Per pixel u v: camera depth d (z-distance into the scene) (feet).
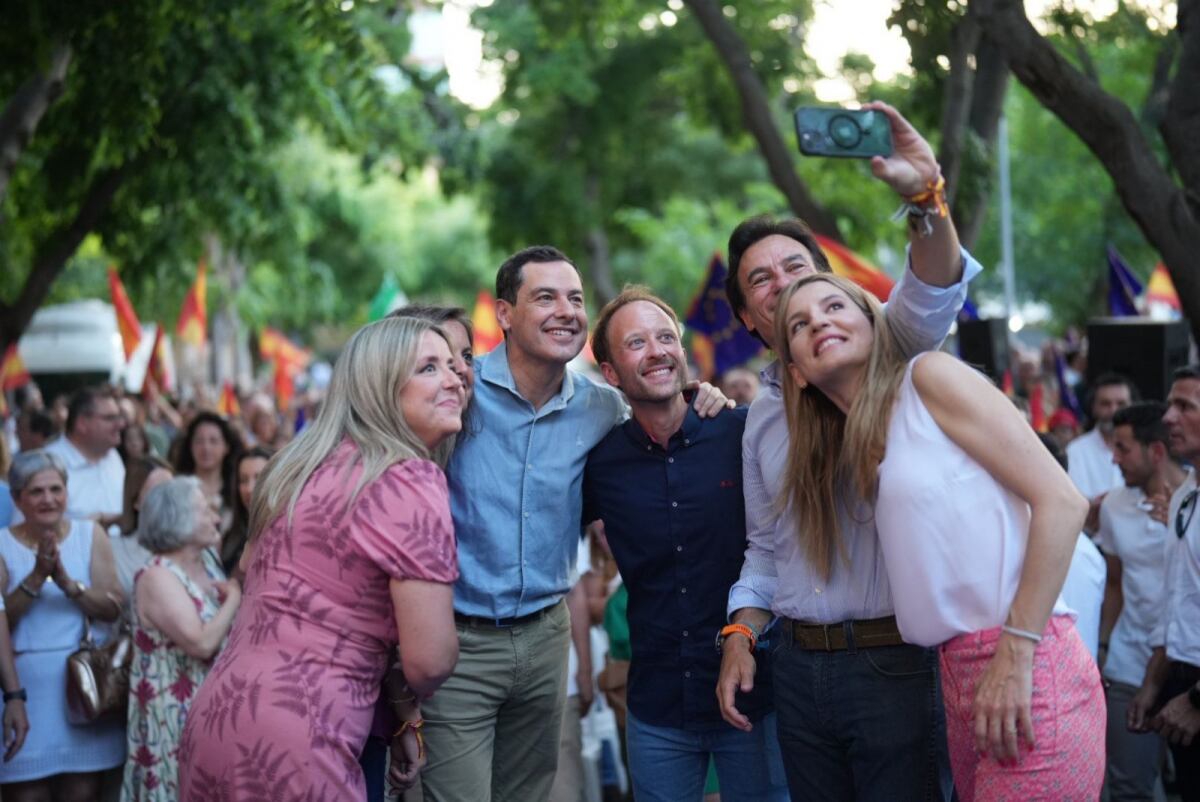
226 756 11.30
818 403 12.53
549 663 15.79
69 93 42.11
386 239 136.26
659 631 15.40
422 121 62.64
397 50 59.52
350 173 110.42
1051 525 10.64
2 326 47.34
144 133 39.63
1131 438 19.70
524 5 71.46
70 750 19.49
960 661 11.11
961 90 29.07
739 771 15.33
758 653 15.07
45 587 19.60
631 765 15.76
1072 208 93.50
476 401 15.37
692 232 103.76
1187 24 22.52
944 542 10.99
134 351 49.44
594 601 23.99
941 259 11.68
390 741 13.12
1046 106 23.03
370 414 12.02
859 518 12.60
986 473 11.02
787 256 14.24
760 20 51.80
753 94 37.35
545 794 16.26
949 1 27.71
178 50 43.32
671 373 14.92
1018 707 10.61
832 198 56.49
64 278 95.04
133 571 21.72
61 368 70.33
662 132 84.99
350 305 132.87
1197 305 22.31
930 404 11.21
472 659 15.28
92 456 26.16
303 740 11.23
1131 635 19.81
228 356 102.94
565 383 15.79
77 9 31.30
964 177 32.89
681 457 15.28
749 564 14.34
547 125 81.87
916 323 12.05
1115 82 69.26
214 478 25.93
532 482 15.35
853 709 12.80
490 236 84.84
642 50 73.41
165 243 56.59
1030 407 34.42
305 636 11.46
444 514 11.71
